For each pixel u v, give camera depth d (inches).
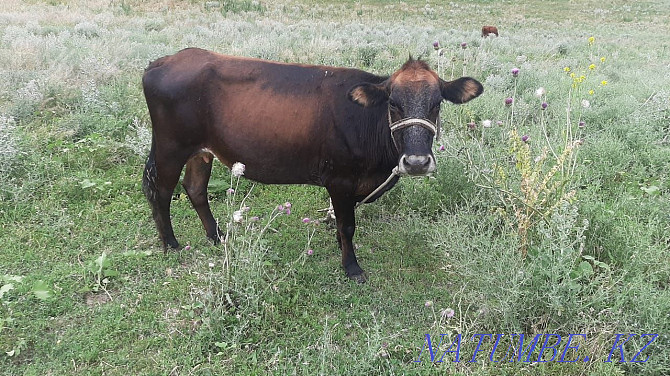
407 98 154.3
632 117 307.1
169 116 179.5
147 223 217.2
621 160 257.9
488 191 204.4
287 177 184.5
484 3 1507.1
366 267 194.7
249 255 163.6
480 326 160.6
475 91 164.9
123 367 144.9
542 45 710.5
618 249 179.6
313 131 173.0
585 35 927.0
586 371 142.2
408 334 159.5
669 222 205.5
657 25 1133.7
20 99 297.7
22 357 147.8
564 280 148.1
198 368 144.6
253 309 160.6
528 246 170.1
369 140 170.9
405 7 1359.5
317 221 211.5
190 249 200.8
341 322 165.2
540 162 177.6
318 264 195.6
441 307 172.1
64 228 207.0
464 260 165.0
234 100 175.3
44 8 861.8
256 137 175.5
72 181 233.6
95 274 180.7
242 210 157.9
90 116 287.1
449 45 660.7
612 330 145.2
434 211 225.5
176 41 617.6
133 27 720.3
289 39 615.2
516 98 354.0
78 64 384.8
